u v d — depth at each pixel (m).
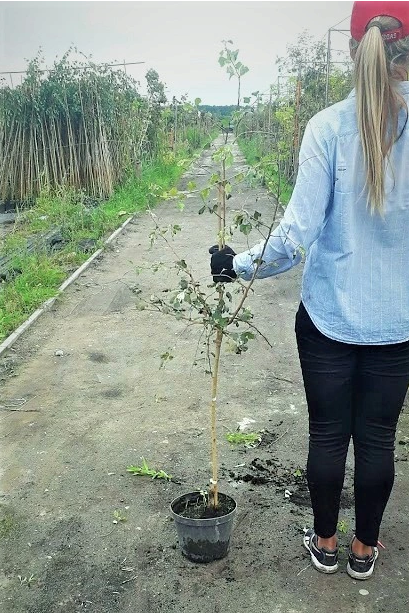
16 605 2.97
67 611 2.92
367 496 2.90
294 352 6.19
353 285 2.68
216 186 2.91
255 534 3.42
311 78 14.67
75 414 4.96
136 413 4.95
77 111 15.98
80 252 10.49
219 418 4.81
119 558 3.27
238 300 7.92
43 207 13.80
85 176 16.42
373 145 2.47
